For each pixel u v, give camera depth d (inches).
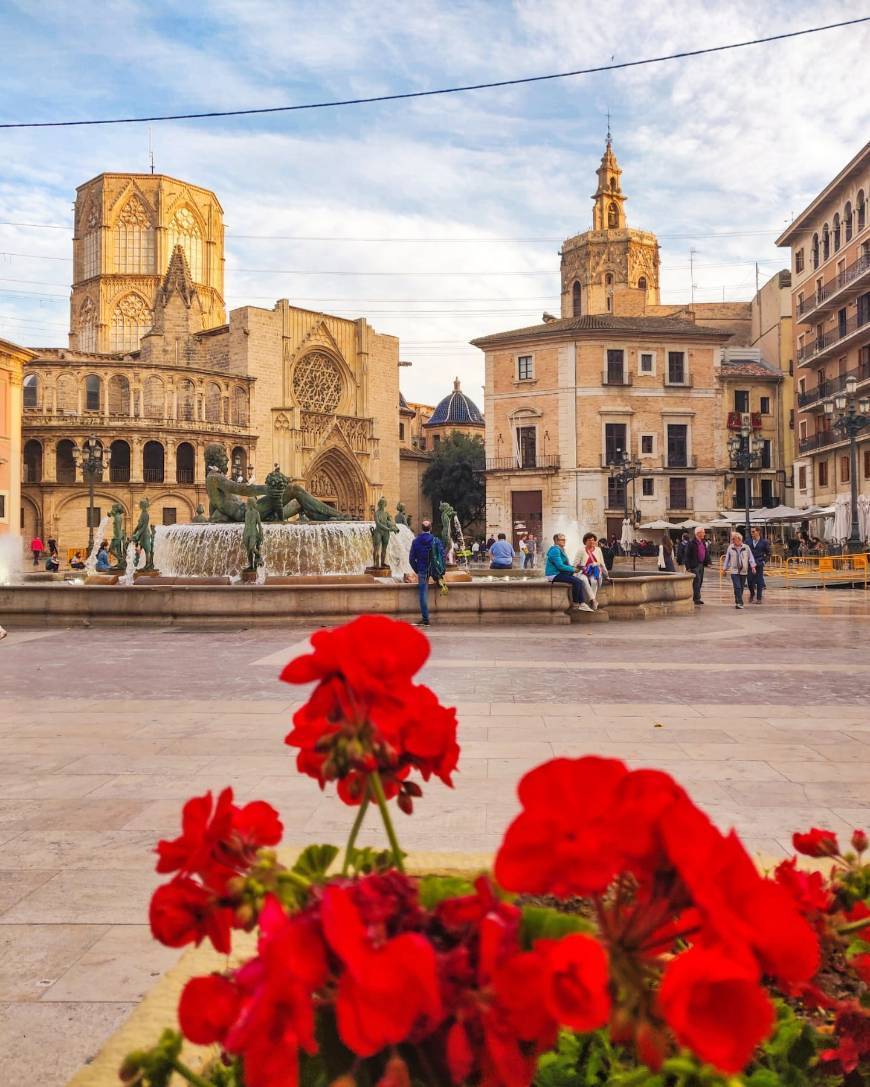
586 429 2593.5
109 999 131.0
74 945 149.1
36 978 137.6
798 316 2546.8
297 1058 47.6
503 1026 44.0
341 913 43.7
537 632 660.1
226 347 3085.6
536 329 2677.2
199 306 3184.1
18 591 718.5
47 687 419.2
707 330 2645.2
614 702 371.2
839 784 243.4
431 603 707.4
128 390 2930.6
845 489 2204.7
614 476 2417.6
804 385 2527.1
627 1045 56.7
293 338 3152.1
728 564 922.7
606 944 47.0
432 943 48.4
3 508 2336.4
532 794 45.4
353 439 3304.6
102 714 351.9
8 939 151.6
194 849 54.1
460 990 45.4
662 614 813.2
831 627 708.0
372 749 58.4
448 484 3548.2
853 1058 63.7
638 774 45.3
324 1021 50.6
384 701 58.9
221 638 629.3
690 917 46.5
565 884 44.2
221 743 300.0
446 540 1063.6
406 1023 42.6
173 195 3496.6
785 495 2746.1
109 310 3447.3
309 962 44.1
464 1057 44.2
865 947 71.7
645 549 2487.7
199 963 90.0
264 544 991.6
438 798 231.0
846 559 1418.6
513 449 2679.6
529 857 44.7
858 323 2133.4
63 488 2743.6
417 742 62.4
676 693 394.0
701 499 2645.2
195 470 2861.7
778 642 599.8
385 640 59.9
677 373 2650.1
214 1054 73.5
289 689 412.5
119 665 493.4
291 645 585.0
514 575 1093.8
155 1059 52.9
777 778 249.8
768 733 309.9
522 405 2664.9
